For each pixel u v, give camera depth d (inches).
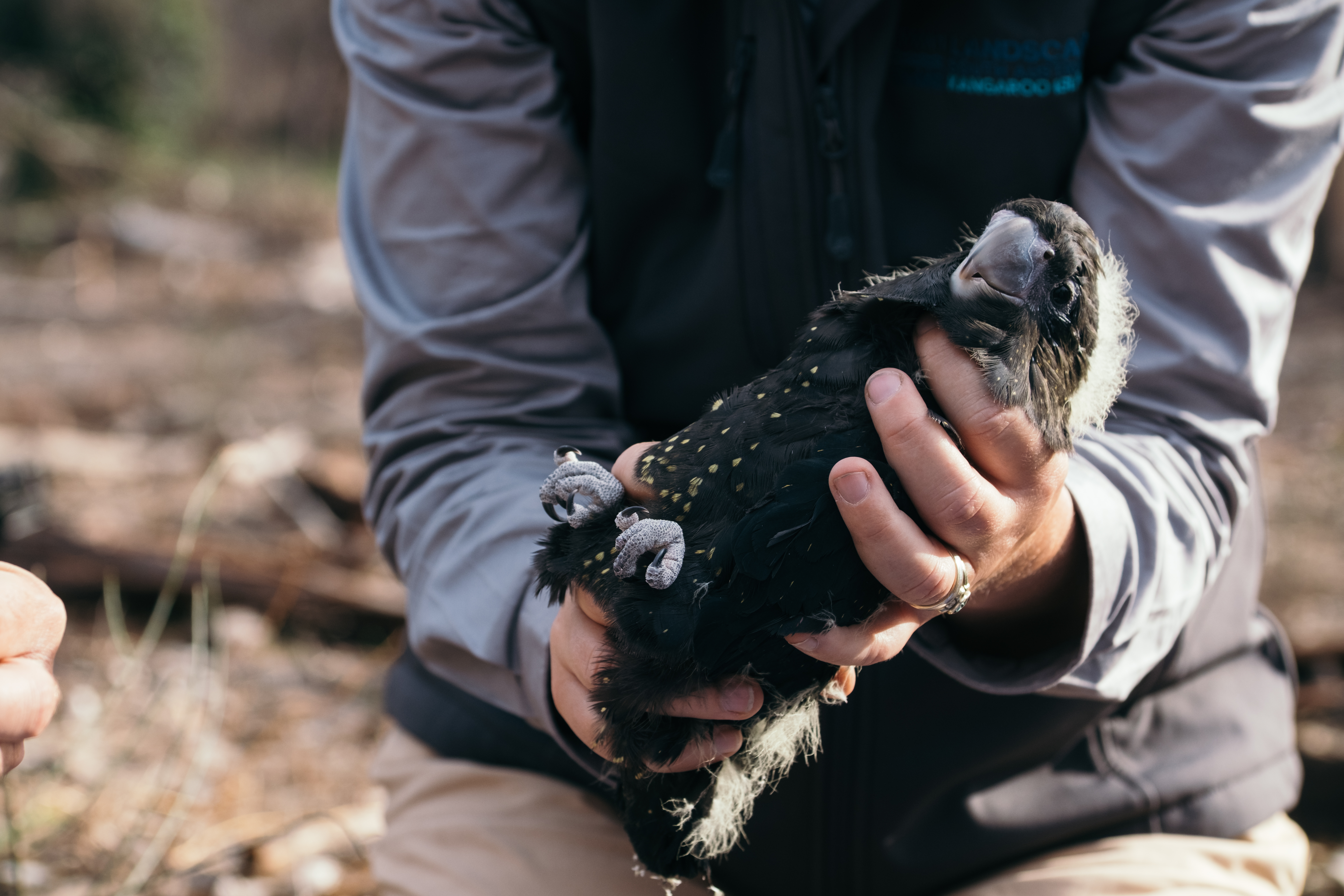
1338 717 146.3
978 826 75.8
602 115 77.3
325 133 888.9
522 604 69.1
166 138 714.8
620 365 84.0
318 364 345.4
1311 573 189.3
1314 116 74.0
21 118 608.1
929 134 76.8
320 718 155.9
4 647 45.6
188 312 422.6
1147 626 68.4
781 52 72.3
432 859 77.0
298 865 122.3
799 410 53.6
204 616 123.1
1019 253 52.4
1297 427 273.1
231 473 215.9
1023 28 74.4
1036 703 74.6
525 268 79.6
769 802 75.6
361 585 187.2
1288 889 77.2
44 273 490.3
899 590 50.8
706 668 51.6
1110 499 65.0
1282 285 74.9
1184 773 77.3
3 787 97.0
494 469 76.1
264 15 875.4
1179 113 73.7
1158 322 73.4
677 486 54.1
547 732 72.4
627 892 74.0
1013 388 51.9
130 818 124.7
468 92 79.7
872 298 54.5
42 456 237.9
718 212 79.1
